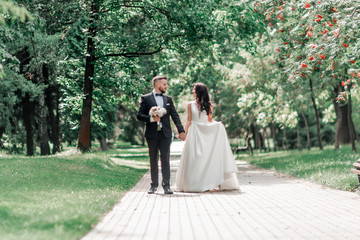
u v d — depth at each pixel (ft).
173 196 30.78
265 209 24.62
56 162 46.73
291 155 84.79
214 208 25.13
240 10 54.44
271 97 83.97
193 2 56.49
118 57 64.80
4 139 82.07
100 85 66.49
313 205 25.84
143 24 63.00
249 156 98.99
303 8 33.63
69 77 71.36
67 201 24.95
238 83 83.76
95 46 60.34
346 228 19.34
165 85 33.65
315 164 52.60
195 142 33.94
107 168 51.52
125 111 114.42
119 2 59.62
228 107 108.06
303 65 34.96
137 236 17.87
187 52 62.49
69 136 89.61
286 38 40.45
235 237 17.70
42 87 67.46
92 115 73.05
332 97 76.48
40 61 63.87
